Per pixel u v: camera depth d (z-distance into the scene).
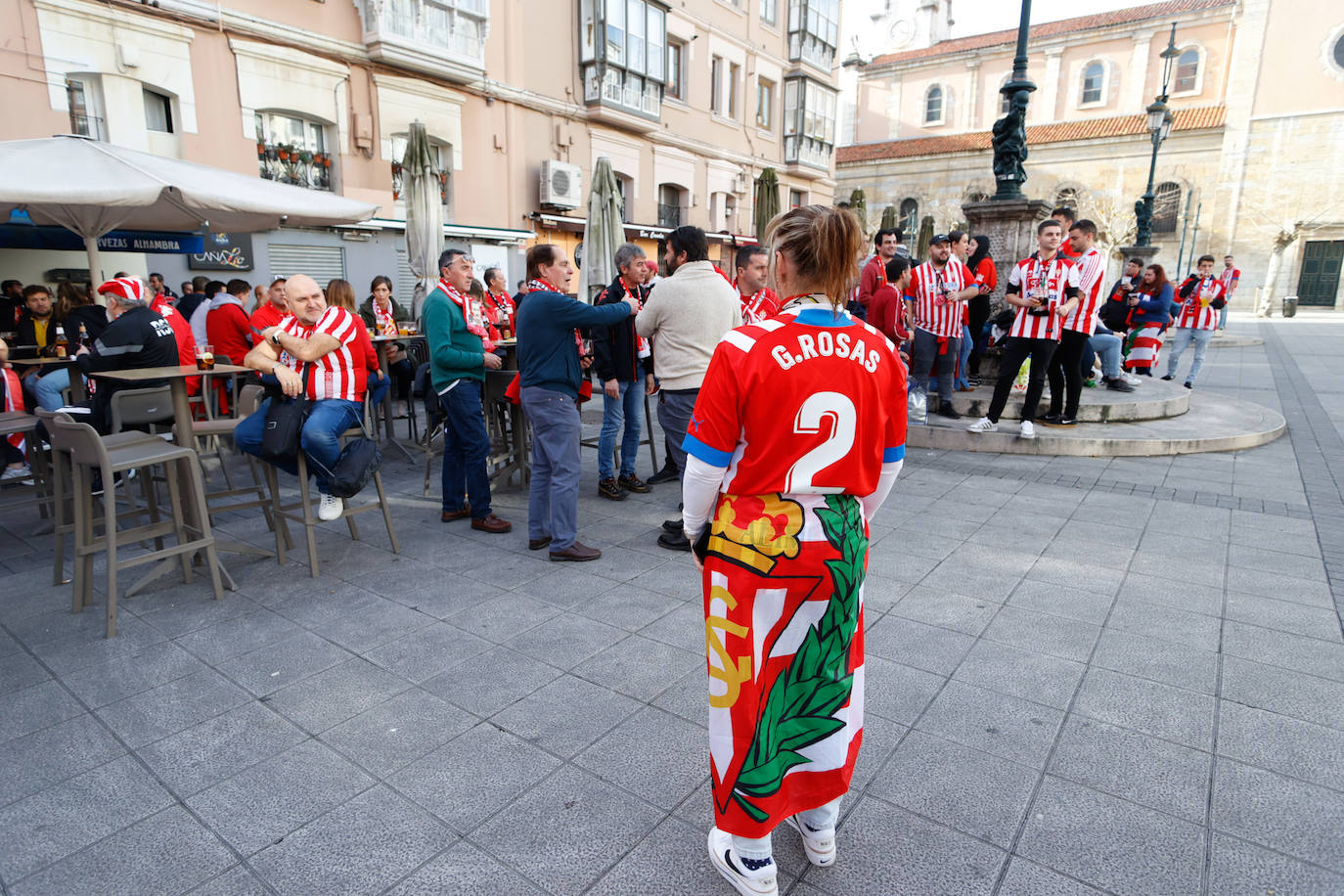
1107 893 1.89
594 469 6.63
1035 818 2.17
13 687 2.88
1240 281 32.56
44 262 9.59
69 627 3.40
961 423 7.30
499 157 15.02
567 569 4.11
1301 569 4.03
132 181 4.48
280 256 11.99
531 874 1.96
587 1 16.09
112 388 5.07
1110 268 34.53
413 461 6.88
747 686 1.73
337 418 3.95
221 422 4.48
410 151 9.37
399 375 8.52
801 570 1.69
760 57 22.14
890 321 6.27
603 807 2.22
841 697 1.82
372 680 2.94
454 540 4.62
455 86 14.06
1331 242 31.08
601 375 5.45
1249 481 5.81
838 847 2.06
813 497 1.69
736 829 1.78
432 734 2.58
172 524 3.86
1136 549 4.37
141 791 2.29
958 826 2.14
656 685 2.90
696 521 1.81
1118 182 34.50
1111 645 3.20
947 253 7.08
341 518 5.07
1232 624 3.38
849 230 1.66
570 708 2.74
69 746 2.51
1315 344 18.14
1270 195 31.59
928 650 3.16
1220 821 2.15
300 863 2.00
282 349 3.95
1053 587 3.82
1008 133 8.57
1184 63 34.16
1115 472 6.09
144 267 10.50
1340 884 1.91
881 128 41.72
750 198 22.77
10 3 8.77
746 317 5.15
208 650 3.18
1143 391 8.46
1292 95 30.66
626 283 5.34
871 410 1.69
